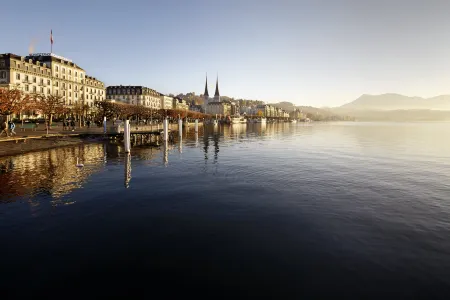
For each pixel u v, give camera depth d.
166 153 40.25
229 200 18.34
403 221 15.11
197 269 10.34
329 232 13.60
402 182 23.78
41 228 13.76
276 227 14.11
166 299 8.74
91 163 31.08
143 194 19.52
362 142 62.97
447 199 19.09
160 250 11.70
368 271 10.33
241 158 36.25
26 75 97.94
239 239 12.76
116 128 62.72
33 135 47.75
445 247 12.21
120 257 11.12
